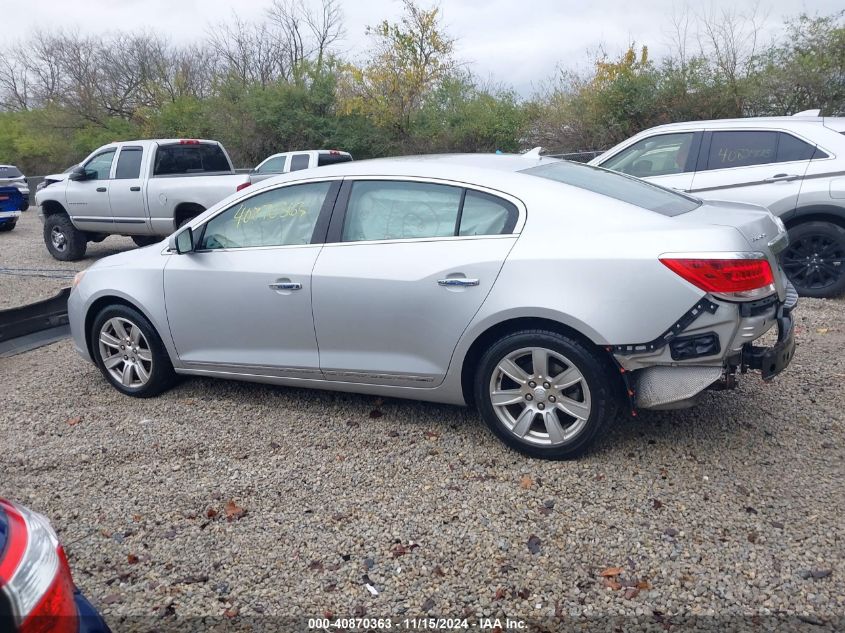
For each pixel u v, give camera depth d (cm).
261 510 374
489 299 394
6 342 661
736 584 300
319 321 449
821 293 733
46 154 3484
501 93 2647
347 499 380
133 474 419
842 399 473
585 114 2225
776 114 1975
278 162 1788
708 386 370
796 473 382
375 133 2758
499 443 430
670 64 2105
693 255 357
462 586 309
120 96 3666
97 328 539
